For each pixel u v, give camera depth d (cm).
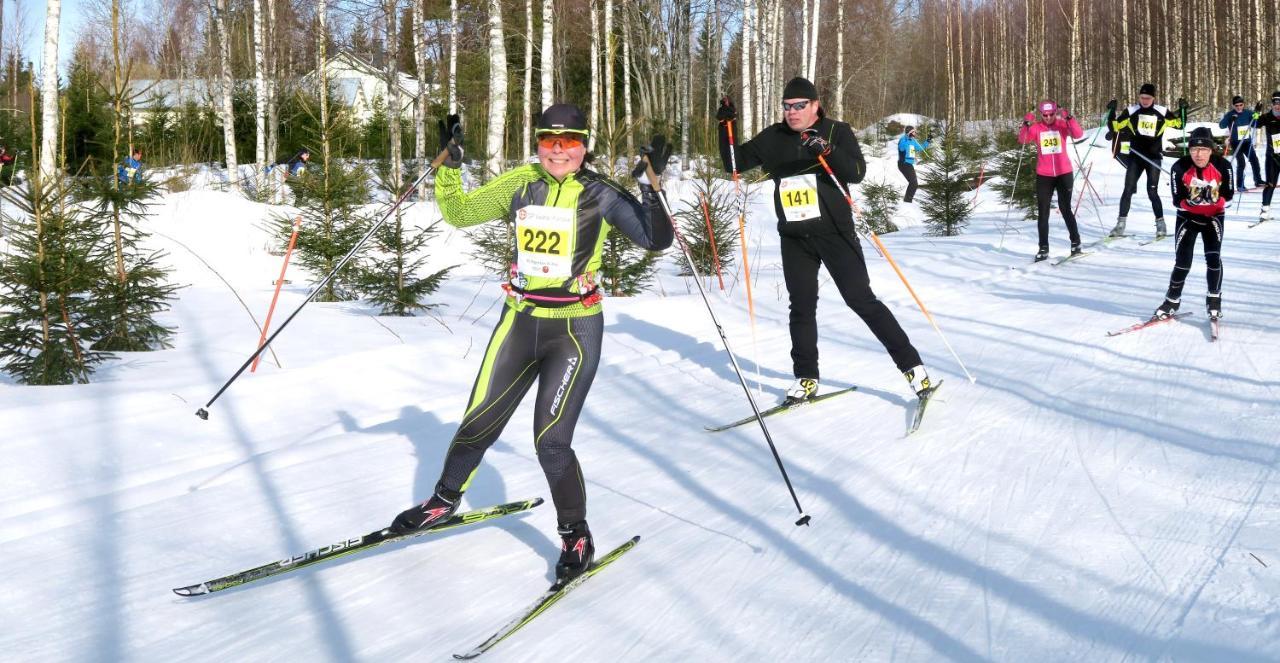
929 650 240
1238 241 1082
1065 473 374
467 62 2736
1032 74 4550
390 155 2264
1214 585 266
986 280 912
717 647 248
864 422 471
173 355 625
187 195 1573
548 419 295
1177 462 378
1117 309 729
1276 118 1276
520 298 303
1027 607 261
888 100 5797
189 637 262
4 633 262
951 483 371
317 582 299
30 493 380
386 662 246
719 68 3080
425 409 515
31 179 590
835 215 491
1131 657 230
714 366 615
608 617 270
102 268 620
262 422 484
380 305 855
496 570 309
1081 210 1505
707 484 387
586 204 299
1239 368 529
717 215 1059
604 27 2670
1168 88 3847
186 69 3206
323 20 2005
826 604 271
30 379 554
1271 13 3541
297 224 545
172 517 354
